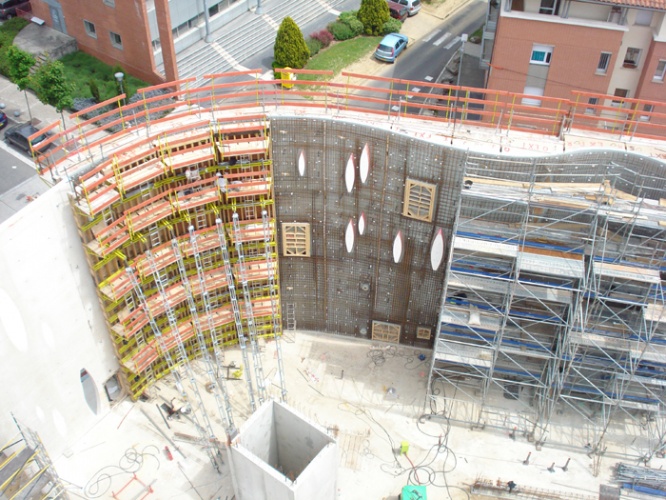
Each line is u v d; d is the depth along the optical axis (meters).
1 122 50.06
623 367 34.56
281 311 40.22
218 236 35.41
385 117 34.16
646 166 31.73
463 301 35.50
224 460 34.81
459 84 55.28
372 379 38.66
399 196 34.88
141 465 34.56
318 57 57.78
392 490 33.81
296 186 35.81
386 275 37.84
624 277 30.78
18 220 28.31
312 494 30.30
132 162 31.34
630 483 33.94
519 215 33.00
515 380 38.12
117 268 33.03
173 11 52.66
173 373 35.47
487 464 34.84
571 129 33.97
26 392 31.28
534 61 44.03
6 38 56.75
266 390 37.22
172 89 52.69
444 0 66.31
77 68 54.97
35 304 30.20
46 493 30.61
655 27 41.28
